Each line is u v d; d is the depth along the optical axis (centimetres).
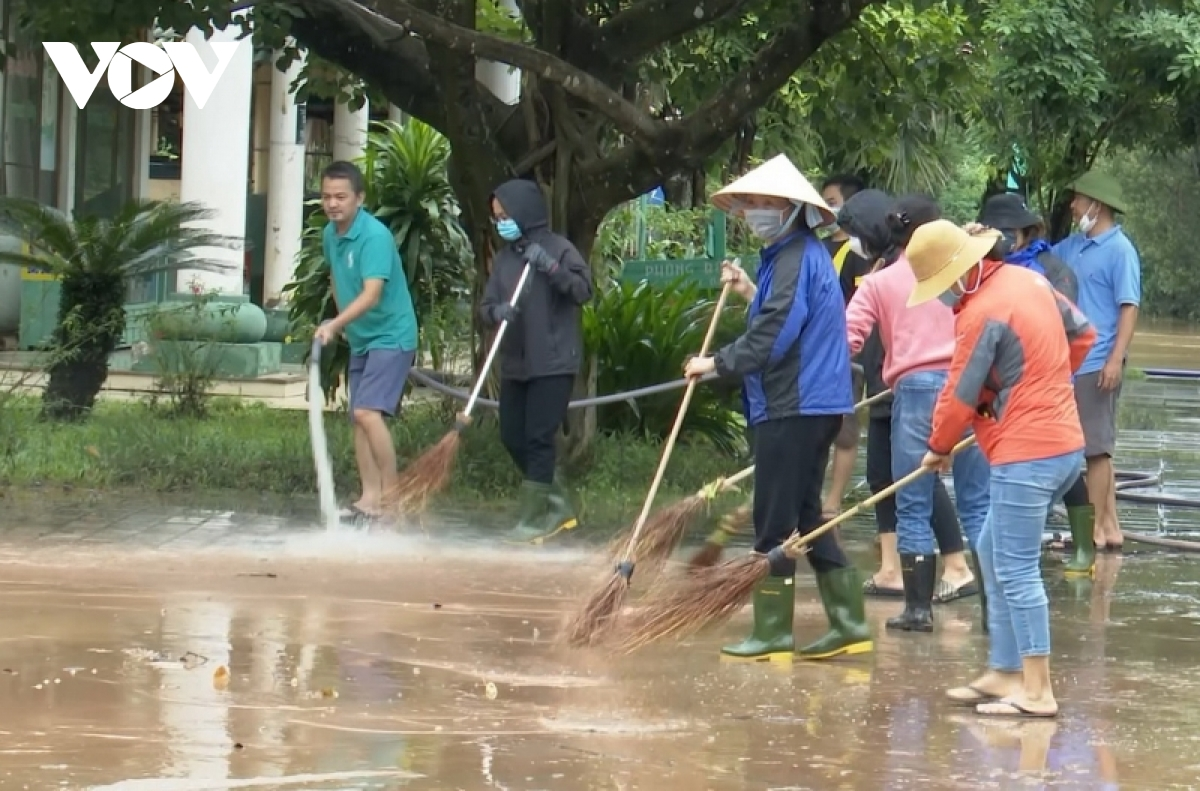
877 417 1695
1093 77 3781
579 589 1638
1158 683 1334
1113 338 2003
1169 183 10912
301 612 1482
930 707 1238
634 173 2220
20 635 1353
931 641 1483
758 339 1327
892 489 1282
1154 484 2816
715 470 2400
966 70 2772
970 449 1510
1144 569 1933
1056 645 1486
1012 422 1202
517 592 1619
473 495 2219
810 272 1335
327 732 1105
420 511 1931
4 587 1539
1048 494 1205
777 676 1327
